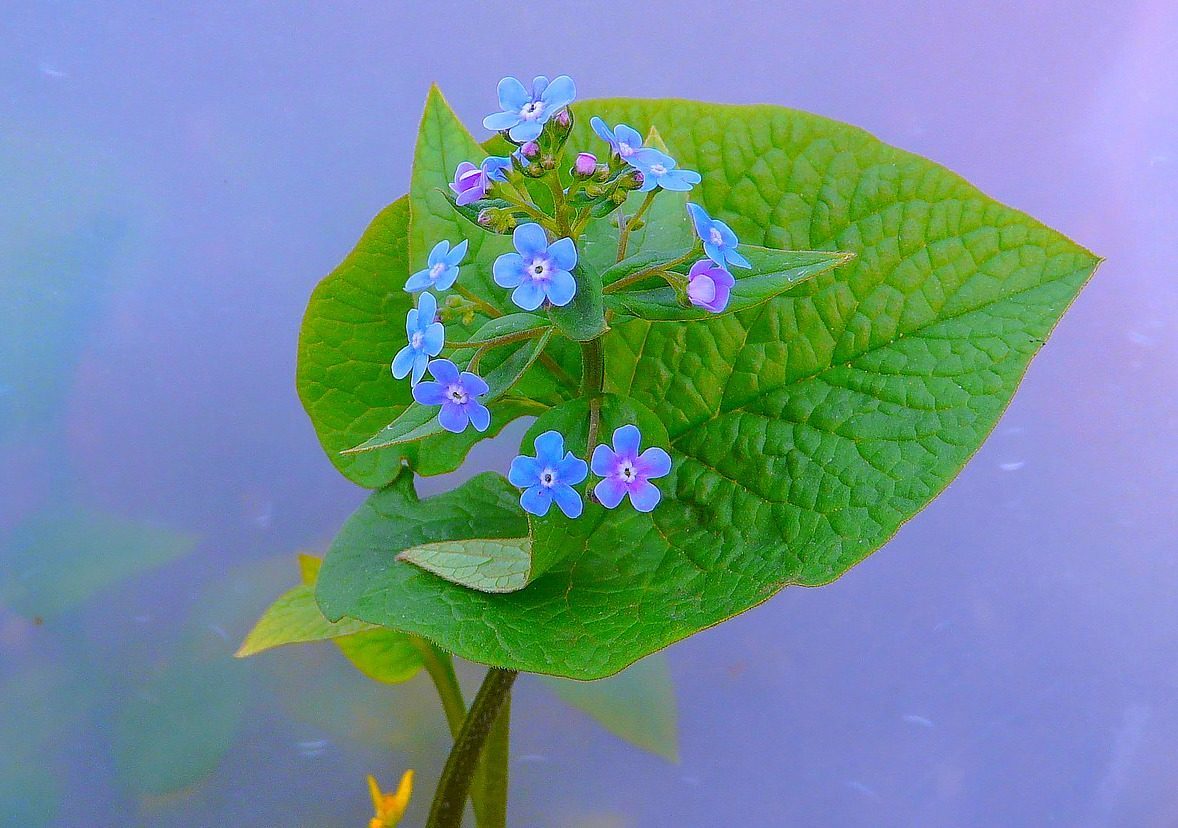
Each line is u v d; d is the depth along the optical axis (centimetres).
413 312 16
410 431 17
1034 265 18
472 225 18
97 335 22
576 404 17
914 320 18
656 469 16
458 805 19
